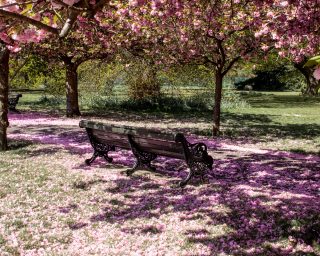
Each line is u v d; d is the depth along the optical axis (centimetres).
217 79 1577
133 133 854
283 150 1277
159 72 2712
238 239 551
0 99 1169
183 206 684
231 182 846
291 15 1076
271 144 1409
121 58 1980
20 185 804
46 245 529
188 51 1464
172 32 1418
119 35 1412
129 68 2538
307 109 2923
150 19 1188
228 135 1623
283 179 884
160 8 1055
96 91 3094
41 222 607
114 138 940
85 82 3072
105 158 1027
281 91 5616
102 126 925
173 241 544
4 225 592
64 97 3294
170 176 891
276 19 1112
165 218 629
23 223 601
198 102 2939
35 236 555
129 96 3016
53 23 405
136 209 674
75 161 1040
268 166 1023
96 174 899
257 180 872
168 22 1321
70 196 740
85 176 880
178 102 2914
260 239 548
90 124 959
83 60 2245
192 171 808
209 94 3048
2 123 1176
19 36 372
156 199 723
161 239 550
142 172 925
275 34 1146
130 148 914
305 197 734
